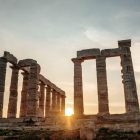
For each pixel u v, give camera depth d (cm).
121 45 3550
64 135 2152
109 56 3569
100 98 3344
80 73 3622
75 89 3553
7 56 3869
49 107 4834
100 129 2620
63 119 3130
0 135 2603
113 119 2897
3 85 3750
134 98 3216
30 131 2750
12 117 3747
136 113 2870
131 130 2617
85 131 2100
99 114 3123
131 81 3297
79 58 3678
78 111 3416
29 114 3559
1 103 3650
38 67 3944
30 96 3684
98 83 3441
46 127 3056
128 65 3388
